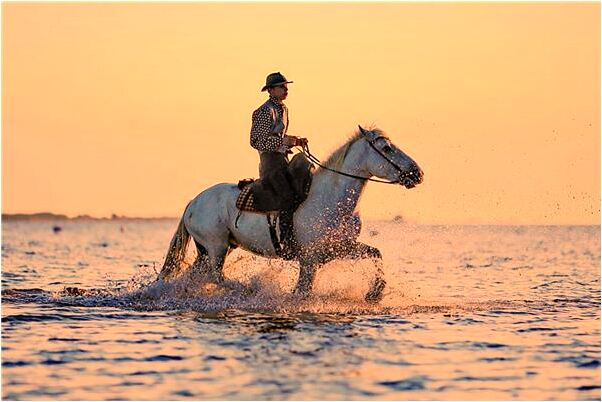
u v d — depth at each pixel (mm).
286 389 11016
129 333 14719
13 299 19203
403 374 11828
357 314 16562
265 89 16859
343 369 12047
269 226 16953
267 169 16812
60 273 30141
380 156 16156
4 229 151375
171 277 18766
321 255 16625
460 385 11320
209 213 17922
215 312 16984
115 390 11023
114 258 42250
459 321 16062
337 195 16406
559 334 14828
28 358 12805
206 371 11930
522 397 10836
